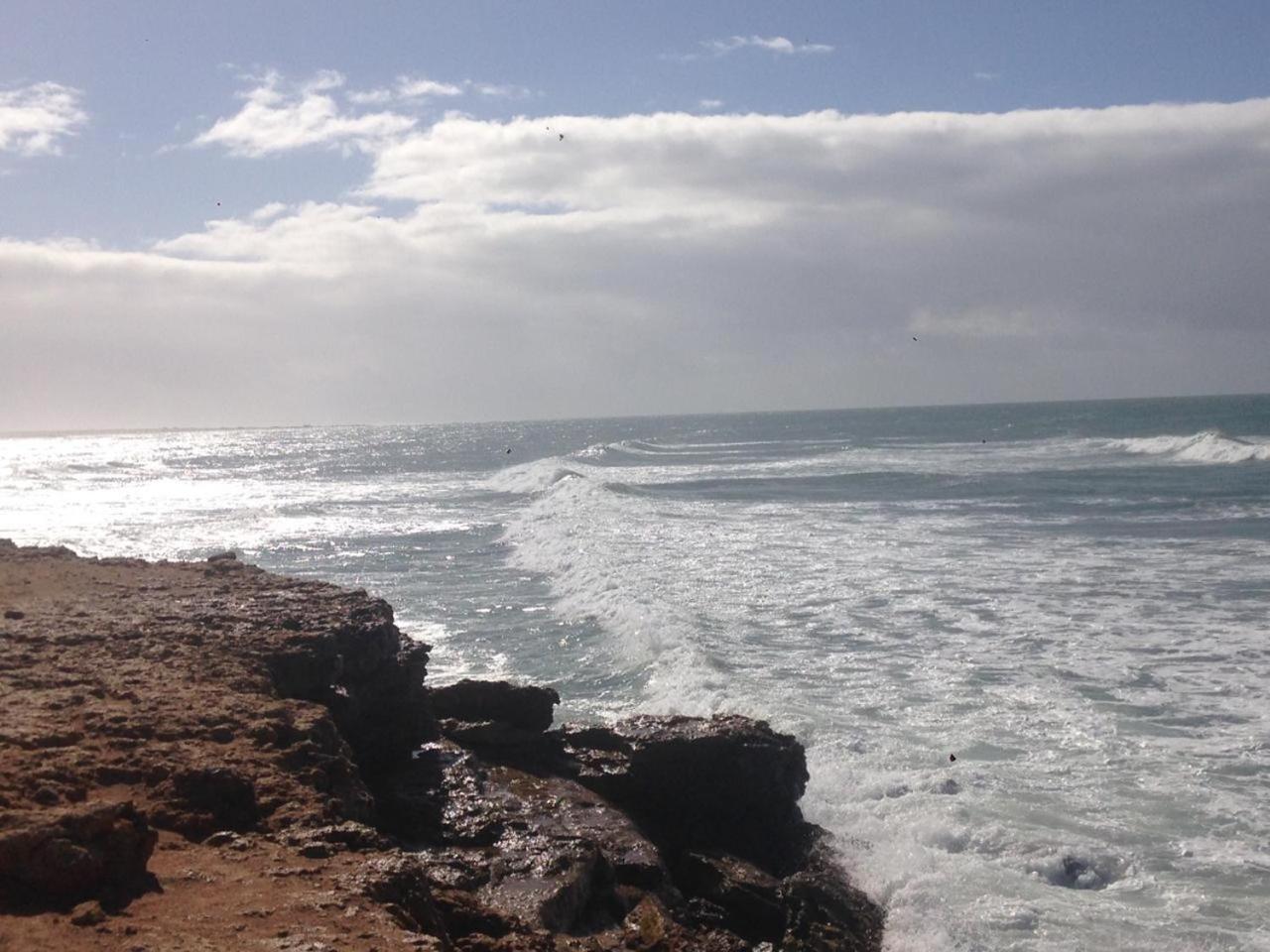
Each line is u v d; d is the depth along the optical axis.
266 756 8.95
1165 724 14.24
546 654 18.58
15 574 16.61
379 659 12.52
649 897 9.40
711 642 18.45
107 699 9.99
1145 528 31.84
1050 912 9.54
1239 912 9.46
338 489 54.81
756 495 44.25
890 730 14.09
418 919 7.01
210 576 16.58
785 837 11.12
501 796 10.84
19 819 6.55
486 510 42.00
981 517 35.31
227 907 6.48
